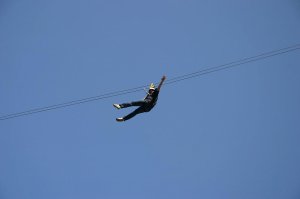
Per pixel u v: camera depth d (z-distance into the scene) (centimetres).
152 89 4403
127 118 4312
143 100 4328
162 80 4356
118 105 4169
